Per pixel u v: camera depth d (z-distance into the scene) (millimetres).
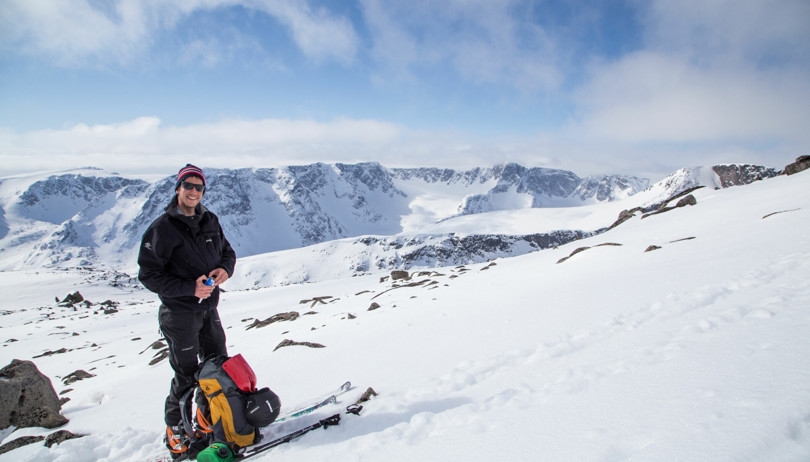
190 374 3816
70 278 83375
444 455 2760
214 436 3420
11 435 5414
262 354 8680
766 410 2246
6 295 67500
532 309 7316
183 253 3705
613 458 2246
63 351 20281
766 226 10227
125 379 8867
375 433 3330
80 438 4395
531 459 2447
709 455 2020
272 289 52438
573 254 14016
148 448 4234
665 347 3764
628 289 7105
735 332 3662
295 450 3361
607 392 3094
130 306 47906
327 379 5504
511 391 3617
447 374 4613
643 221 20703
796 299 4168
